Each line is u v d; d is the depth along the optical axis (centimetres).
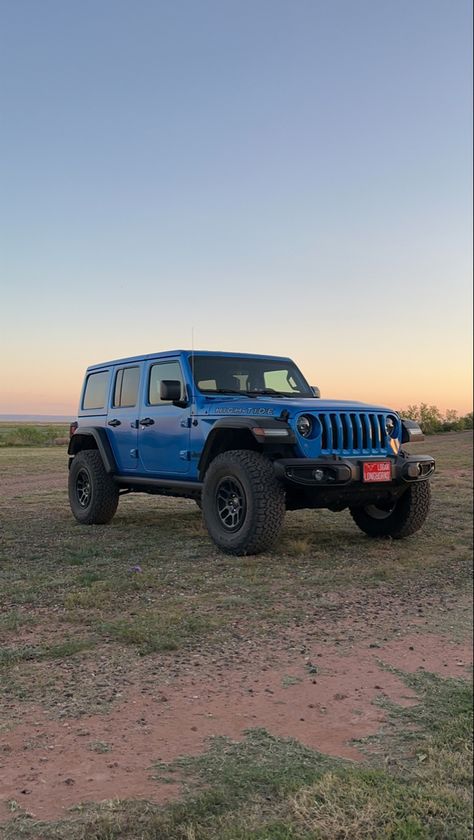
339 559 663
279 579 577
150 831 221
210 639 421
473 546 747
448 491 1230
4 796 239
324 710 329
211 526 683
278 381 812
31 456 2348
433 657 412
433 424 5119
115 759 269
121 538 755
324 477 629
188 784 252
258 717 316
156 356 793
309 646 420
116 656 385
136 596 510
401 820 236
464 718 325
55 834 217
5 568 593
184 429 732
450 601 539
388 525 763
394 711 332
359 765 275
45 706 316
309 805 241
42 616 456
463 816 242
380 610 505
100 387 900
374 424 681
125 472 835
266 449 669
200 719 310
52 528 829
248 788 251
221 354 775
